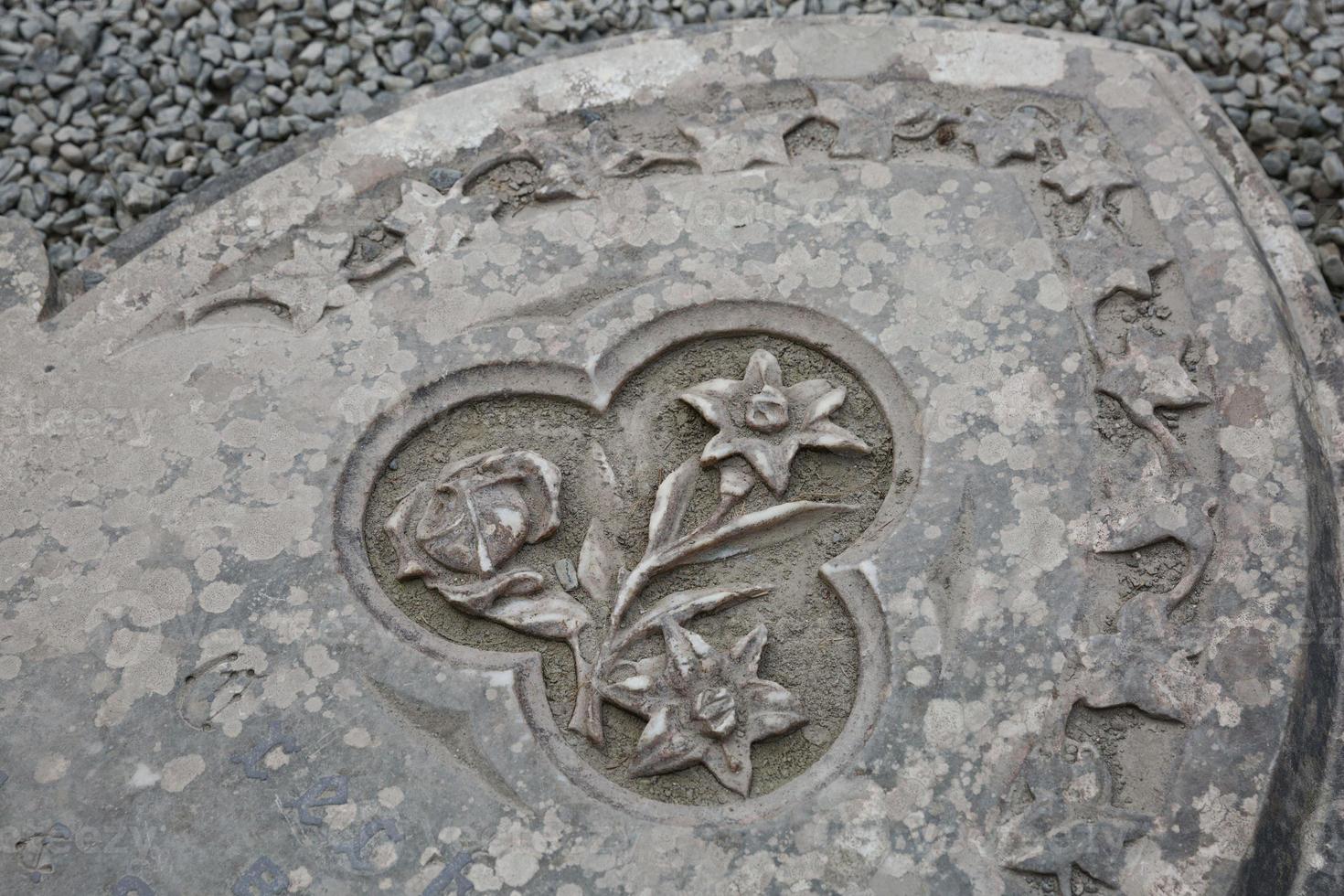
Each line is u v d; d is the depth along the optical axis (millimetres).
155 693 2055
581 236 2432
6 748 2018
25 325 2381
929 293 2348
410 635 2133
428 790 1991
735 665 2096
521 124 2590
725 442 2262
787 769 2045
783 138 2535
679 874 1930
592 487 2275
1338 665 2135
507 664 2104
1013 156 2496
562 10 2967
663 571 2199
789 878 1925
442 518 2219
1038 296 2334
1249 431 2209
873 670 2078
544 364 2324
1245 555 2113
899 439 2262
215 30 2967
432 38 2967
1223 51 2943
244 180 2621
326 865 1942
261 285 2396
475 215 2467
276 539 2170
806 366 2354
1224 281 2344
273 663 2076
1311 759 2043
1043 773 1977
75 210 2834
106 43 2943
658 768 2033
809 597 2170
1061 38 2652
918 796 1969
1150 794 1976
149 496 2201
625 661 2123
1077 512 2158
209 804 1980
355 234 2479
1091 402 2252
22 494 2207
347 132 2576
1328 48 2924
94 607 2113
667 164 2521
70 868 1944
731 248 2404
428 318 2357
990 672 2045
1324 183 2834
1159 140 2508
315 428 2262
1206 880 1908
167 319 2389
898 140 2539
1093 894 1922
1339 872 1996
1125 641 2059
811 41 2650
